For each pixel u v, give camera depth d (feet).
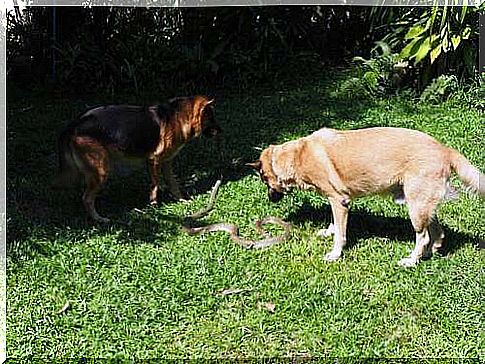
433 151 12.71
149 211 15.44
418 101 23.15
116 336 11.10
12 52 25.98
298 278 12.66
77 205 15.65
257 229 14.52
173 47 26.08
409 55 23.24
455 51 23.30
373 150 12.88
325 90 24.71
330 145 13.30
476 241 14.08
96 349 10.83
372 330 11.24
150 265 13.03
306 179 13.61
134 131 14.99
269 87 25.44
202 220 14.98
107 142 14.79
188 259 13.24
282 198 15.39
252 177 17.12
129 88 25.27
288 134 20.30
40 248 13.52
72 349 10.83
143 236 14.21
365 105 22.93
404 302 11.96
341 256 13.43
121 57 25.44
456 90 22.93
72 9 26.40
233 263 13.12
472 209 15.33
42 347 10.87
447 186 12.86
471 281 12.53
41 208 15.40
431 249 13.58
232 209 15.46
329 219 15.05
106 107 15.15
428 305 11.88
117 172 17.33
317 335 11.12
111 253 13.42
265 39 26.45
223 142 19.56
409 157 12.73
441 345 10.97
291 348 10.86
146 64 25.43
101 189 15.15
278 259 13.30
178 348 10.85
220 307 11.83
